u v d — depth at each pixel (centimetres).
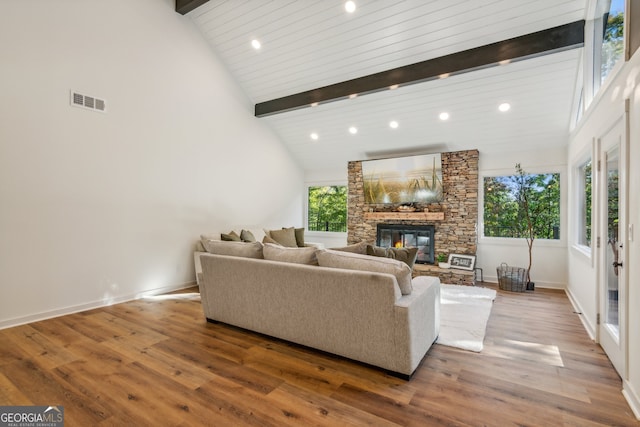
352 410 188
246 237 533
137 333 305
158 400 196
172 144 470
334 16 415
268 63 518
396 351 224
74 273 366
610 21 289
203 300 337
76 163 364
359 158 676
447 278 524
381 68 457
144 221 436
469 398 200
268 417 181
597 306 285
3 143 312
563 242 498
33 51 329
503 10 349
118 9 402
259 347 276
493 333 310
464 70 399
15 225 321
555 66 398
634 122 202
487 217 564
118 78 402
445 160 575
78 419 177
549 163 510
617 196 249
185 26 486
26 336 294
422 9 374
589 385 215
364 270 245
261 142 636
